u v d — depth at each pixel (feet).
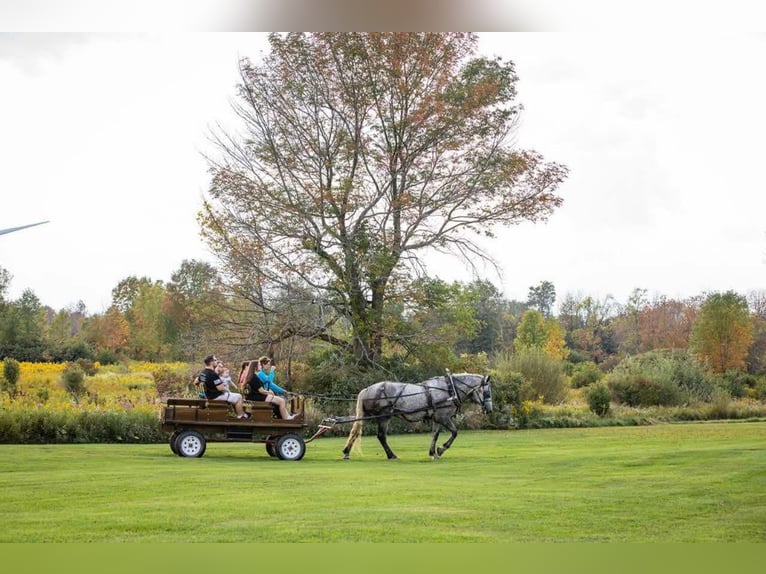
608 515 27.12
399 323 87.25
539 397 102.58
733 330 159.33
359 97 88.28
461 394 51.19
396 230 88.07
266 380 48.55
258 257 85.35
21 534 23.58
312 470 40.86
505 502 29.81
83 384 89.76
